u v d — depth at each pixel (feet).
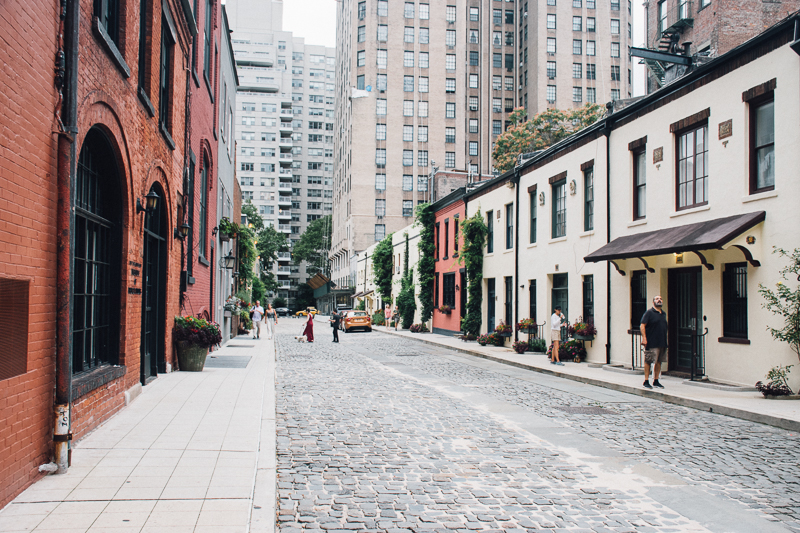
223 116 77.82
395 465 20.54
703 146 42.19
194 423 24.82
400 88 244.42
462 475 19.44
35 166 16.16
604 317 53.78
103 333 26.86
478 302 89.25
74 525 13.32
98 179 25.63
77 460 18.78
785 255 34.01
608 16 242.17
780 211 34.58
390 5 245.65
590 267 56.44
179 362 43.68
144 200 30.60
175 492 15.90
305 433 25.38
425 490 17.79
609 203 53.57
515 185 75.72
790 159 34.01
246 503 15.15
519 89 259.60
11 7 14.47
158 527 13.33
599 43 240.94
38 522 13.44
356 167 239.50
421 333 114.62
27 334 15.65
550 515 15.74
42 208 16.67
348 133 255.09
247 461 19.13
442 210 110.93
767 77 35.91
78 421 21.26
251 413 27.48
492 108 261.65
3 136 14.19
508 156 163.94
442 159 245.65
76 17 18.06
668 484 18.69
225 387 35.55
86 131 20.49
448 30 249.96
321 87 431.84
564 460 21.54
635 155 50.72
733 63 38.75
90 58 20.72
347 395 36.50
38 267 16.39
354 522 15.02
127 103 26.14
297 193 423.23
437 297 114.11
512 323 77.97
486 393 38.45
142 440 21.63
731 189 38.70
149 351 38.22
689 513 16.03
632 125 50.34
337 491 17.57
